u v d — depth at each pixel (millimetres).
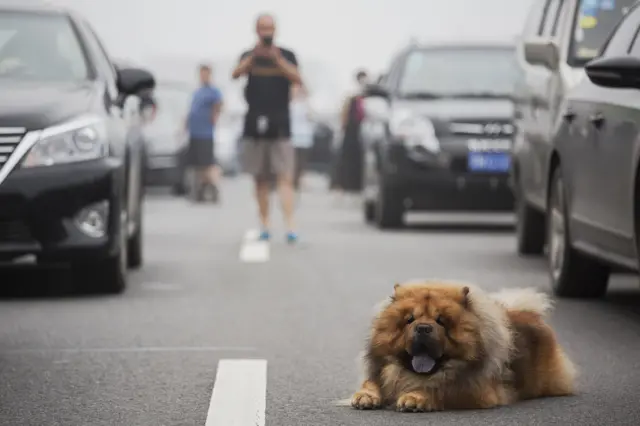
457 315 6973
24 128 11867
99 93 12680
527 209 15883
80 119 12086
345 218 22984
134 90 13531
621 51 11352
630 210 10359
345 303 12031
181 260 15750
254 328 10602
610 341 9945
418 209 19797
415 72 20484
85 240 11930
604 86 10367
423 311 6965
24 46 13125
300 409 7539
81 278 12531
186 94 35375
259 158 18234
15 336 10219
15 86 12516
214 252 16703
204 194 27562
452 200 19547
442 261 15531
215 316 11242
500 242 18000
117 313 11406
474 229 20297
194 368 8867
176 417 7363
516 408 7379
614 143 10773
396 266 15000
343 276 14062
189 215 23875
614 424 7102
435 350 6871
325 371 8766
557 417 7230
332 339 10086
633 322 10852
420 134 19469
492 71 20344
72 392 8070
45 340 10031
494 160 19328
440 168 19391
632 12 11727
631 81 10258
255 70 18172
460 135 19391
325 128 40219
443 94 20109
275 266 15039
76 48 13234
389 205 19875
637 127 10219
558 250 12430
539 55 13539
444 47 20797
